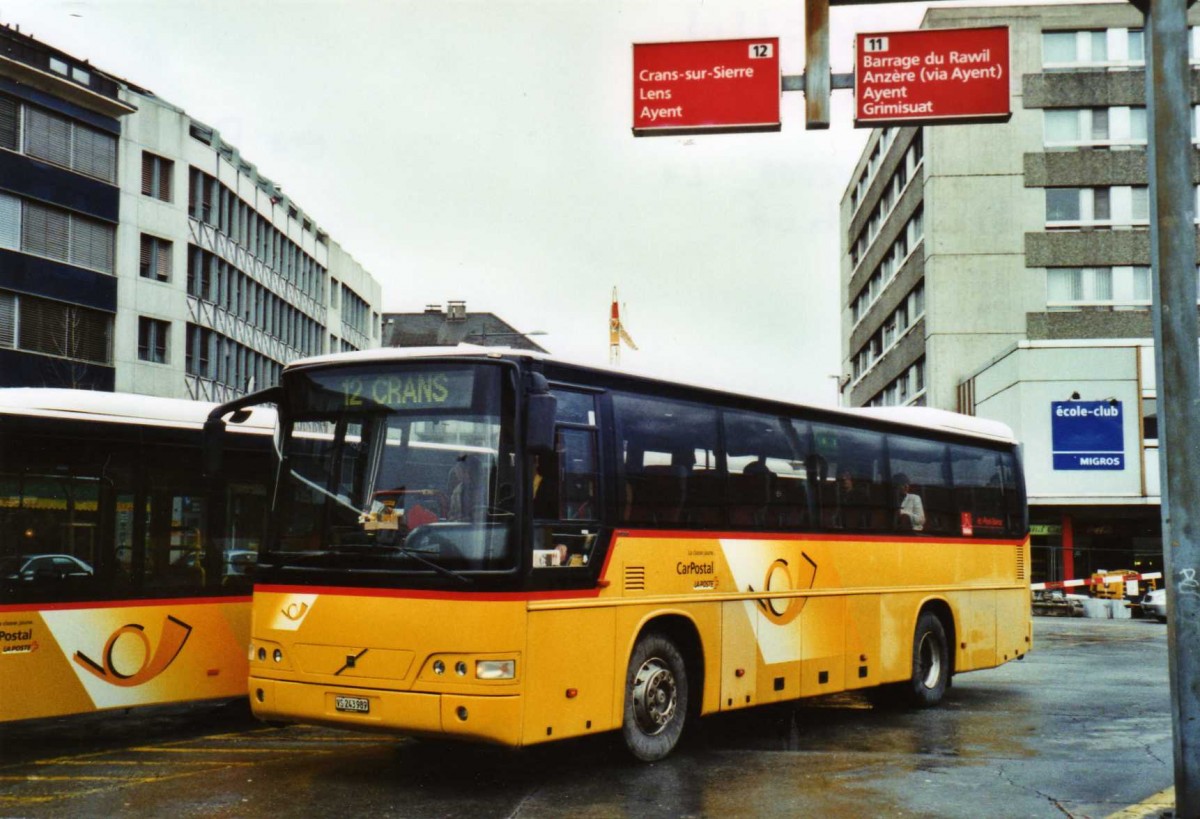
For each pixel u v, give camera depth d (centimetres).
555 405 827
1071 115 4459
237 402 957
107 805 811
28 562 999
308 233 6044
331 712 859
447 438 860
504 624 823
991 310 4447
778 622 1120
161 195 4319
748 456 1109
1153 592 3216
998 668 1795
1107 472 3812
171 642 1092
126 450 1078
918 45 1073
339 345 6650
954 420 1476
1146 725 1204
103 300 4006
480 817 778
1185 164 772
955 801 833
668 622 997
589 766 955
